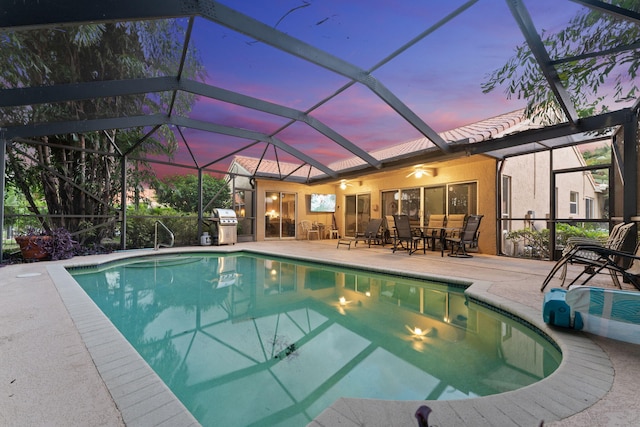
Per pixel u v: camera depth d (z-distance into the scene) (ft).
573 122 15.61
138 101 22.70
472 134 24.38
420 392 6.79
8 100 14.17
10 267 17.87
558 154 22.85
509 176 27.04
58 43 14.80
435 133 21.67
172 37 15.46
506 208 26.66
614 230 13.79
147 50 16.38
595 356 6.68
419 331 10.47
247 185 39.65
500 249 25.29
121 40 15.85
